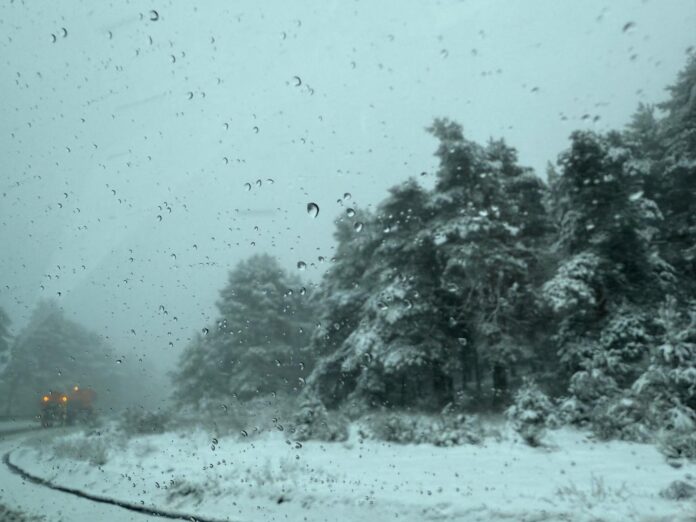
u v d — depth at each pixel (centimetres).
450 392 1482
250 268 2775
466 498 486
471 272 1378
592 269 1237
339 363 1792
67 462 927
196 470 734
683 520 375
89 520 579
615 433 777
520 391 988
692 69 1691
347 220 2083
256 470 686
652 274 1332
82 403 2278
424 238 1481
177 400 2488
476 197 1503
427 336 1451
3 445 1528
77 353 4172
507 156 1659
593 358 1168
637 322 1185
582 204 1373
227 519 542
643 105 1973
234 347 2573
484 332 1361
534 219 1595
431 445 872
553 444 770
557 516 417
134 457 911
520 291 1455
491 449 784
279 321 2642
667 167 1627
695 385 731
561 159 1374
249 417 1325
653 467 566
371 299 1630
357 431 1065
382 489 550
